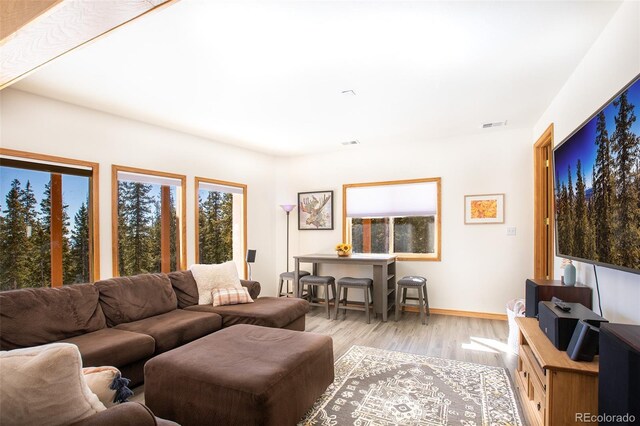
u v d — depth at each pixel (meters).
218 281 3.94
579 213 2.30
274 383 1.87
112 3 1.35
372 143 5.25
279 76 2.85
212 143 4.96
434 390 2.56
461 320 4.55
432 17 2.04
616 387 1.24
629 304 1.93
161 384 2.04
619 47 1.96
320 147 5.48
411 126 4.37
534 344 2.07
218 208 5.14
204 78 2.88
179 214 4.49
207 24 2.09
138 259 4.03
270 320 3.33
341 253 5.04
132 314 3.18
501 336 3.85
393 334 3.96
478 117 4.00
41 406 1.01
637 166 1.56
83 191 3.50
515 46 2.38
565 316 1.99
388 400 2.42
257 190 5.75
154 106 3.53
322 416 2.22
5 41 1.61
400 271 5.20
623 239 1.69
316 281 4.91
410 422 2.15
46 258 3.24
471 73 2.81
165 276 3.72
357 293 5.44
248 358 2.13
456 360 3.14
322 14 2.00
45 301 2.66
